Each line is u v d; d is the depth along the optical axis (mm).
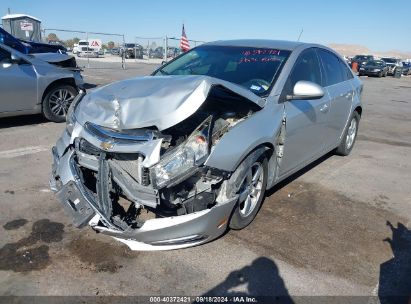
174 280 2777
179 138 2867
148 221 2752
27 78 6848
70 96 7594
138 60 29469
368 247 3344
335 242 3391
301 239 3402
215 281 2789
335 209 4055
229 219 3127
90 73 17828
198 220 2803
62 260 2938
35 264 2879
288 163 3955
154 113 2793
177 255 3064
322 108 4441
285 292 2717
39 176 4551
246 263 3008
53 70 7285
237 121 3213
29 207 3746
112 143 2822
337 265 3053
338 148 5812
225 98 3385
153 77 3434
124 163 2875
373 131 8258
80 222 2846
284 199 4215
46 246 3105
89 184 3197
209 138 2850
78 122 3166
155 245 2834
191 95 2809
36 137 6336
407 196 4531
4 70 6602
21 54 6918
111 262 2941
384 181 5000
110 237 3262
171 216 2852
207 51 4496
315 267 3010
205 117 3125
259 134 3225
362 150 6527
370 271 3004
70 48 34000
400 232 3641
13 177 4492
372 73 30312
